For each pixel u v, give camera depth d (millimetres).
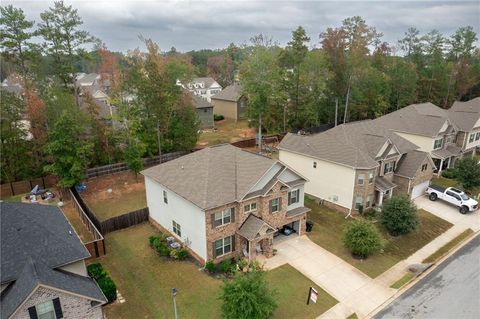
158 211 26984
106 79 54656
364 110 61688
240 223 23203
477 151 49156
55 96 34344
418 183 34375
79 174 31297
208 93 95125
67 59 41625
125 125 37188
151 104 39156
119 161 40250
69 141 30156
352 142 33219
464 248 26312
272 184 23812
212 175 23812
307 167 33781
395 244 26359
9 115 32250
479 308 19547
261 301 16828
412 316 18891
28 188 34281
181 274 21750
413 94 66750
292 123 55969
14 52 37188
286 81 53781
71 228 20625
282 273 22125
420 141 41938
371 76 59219
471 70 74062
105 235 26391
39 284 14531
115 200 32531
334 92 57125
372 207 31562
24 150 33938
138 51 44281
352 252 24672
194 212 22219
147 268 22359
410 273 22859
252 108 47781
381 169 32281
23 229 17797
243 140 49312
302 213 26391
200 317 18156
